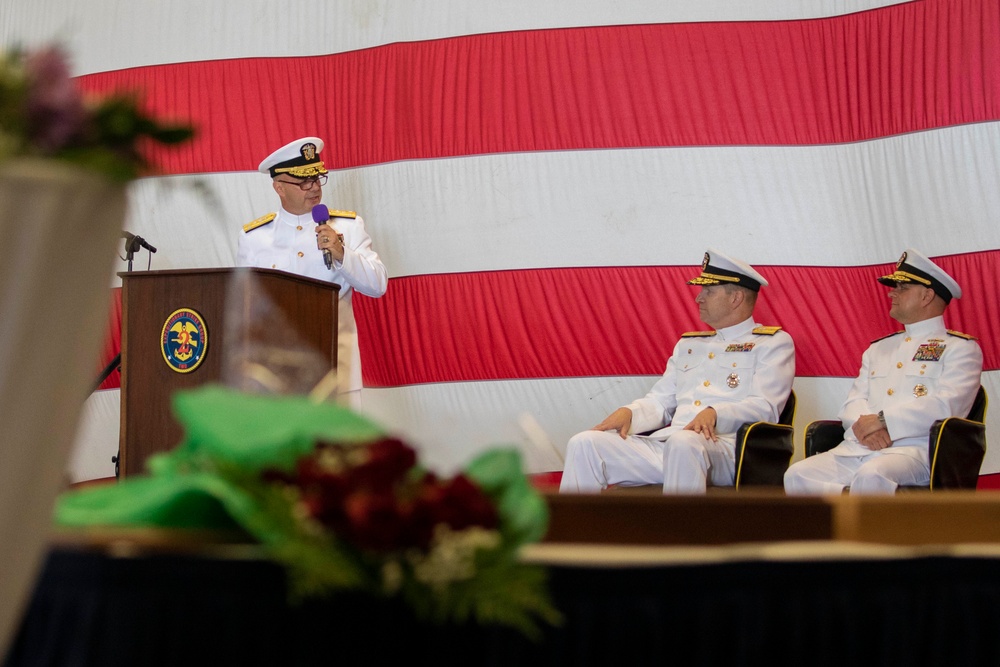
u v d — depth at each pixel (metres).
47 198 2.02
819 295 11.99
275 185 11.73
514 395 12.54
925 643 2.96
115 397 13.41
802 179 12.12
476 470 2.65
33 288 2.05
